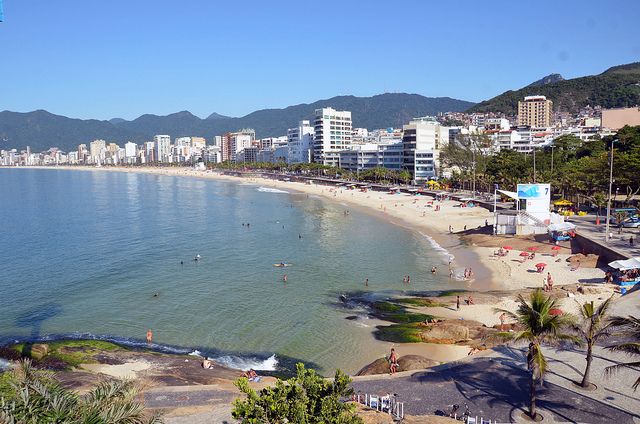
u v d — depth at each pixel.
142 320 64.38
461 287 74.81
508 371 40.59
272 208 183.62
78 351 52.59
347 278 82.06
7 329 61.69
